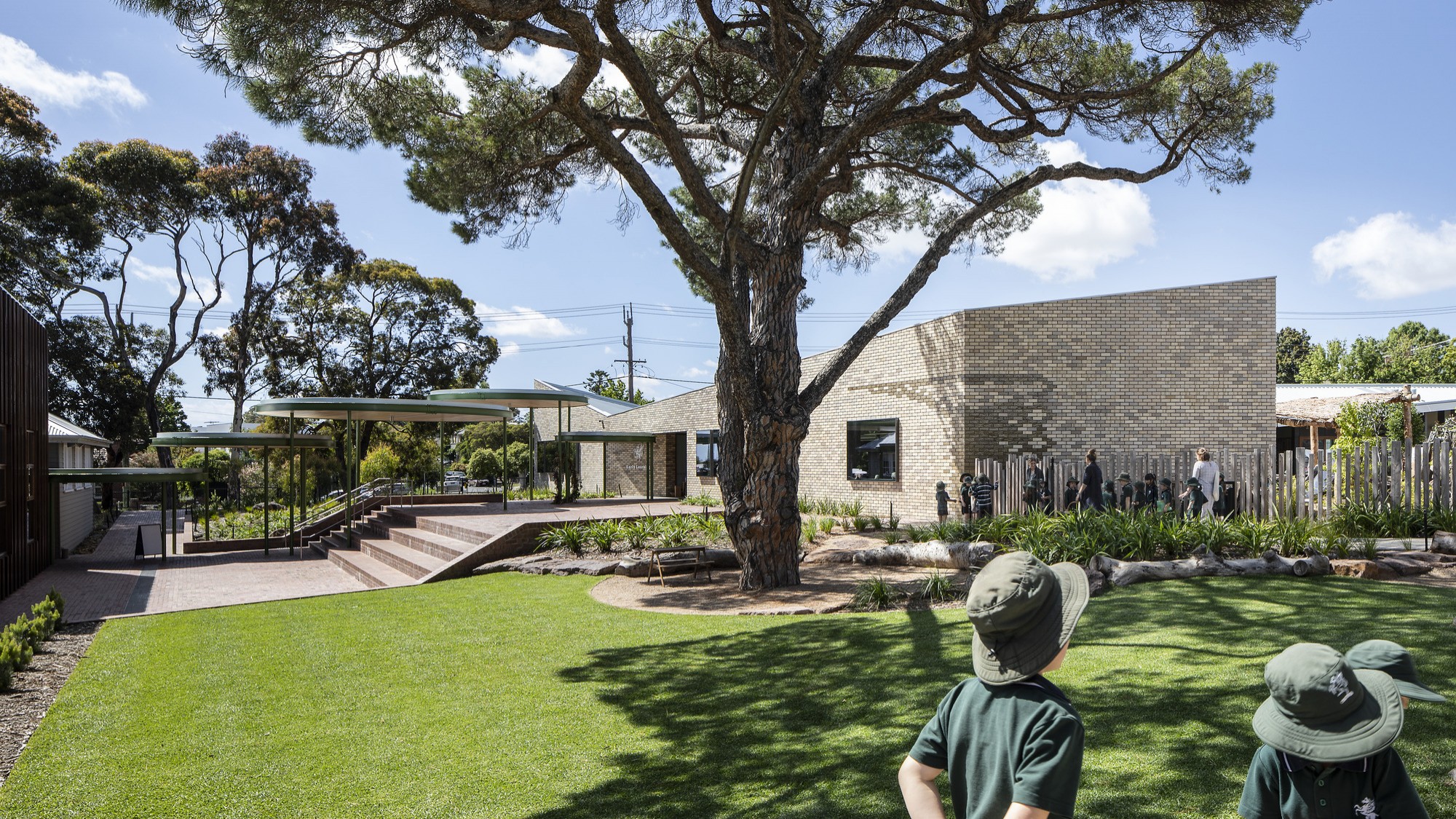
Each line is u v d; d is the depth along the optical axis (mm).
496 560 13516
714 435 27000
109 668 7453
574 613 9391
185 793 4562
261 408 18125
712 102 13531
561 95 8656
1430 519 10844
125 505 36938
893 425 19688
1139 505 13484
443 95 11922
